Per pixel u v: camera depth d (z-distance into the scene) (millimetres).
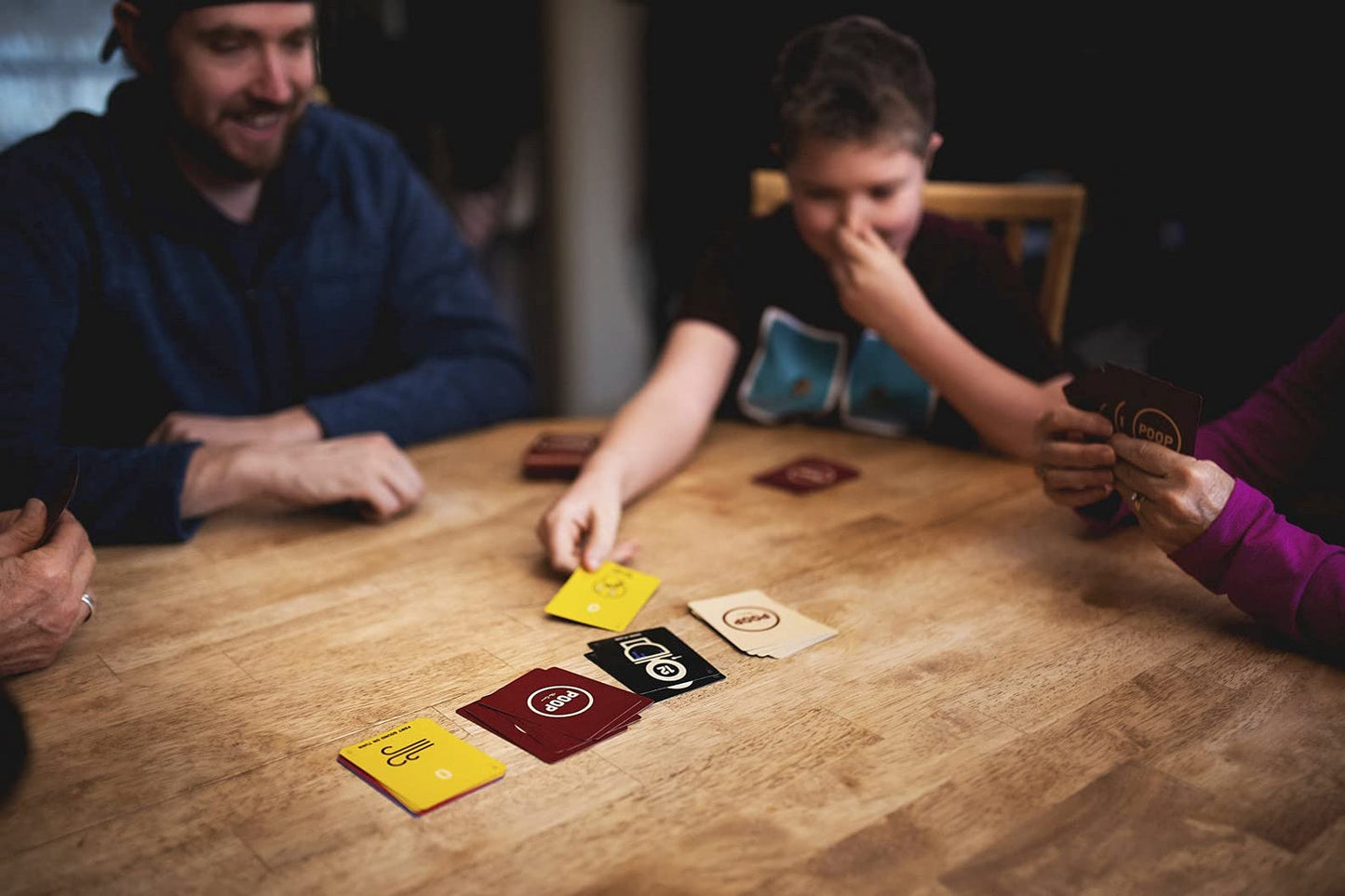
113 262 1418
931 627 924
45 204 1336
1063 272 1726
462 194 3238
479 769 699
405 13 3020
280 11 1296
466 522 1203
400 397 1521
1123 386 951
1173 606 965
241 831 640
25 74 2307
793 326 1617
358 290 1681
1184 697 800
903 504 1239
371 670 856
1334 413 1056
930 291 1550
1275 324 2098
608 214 3162
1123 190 2520
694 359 1496
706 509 1233
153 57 1324
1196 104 2295
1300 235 2109
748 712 781
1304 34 2096
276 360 1616
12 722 699
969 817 647
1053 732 749
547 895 577
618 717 765
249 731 760
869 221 1373
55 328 1325
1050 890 581
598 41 2979
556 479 1352
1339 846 620
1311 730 752
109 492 1128
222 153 1390
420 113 3131
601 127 3062
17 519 923
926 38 2514
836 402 1606
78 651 894
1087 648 884
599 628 931
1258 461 1071
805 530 1162
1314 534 894
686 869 599
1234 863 604
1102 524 1120
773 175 1780
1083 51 2445
